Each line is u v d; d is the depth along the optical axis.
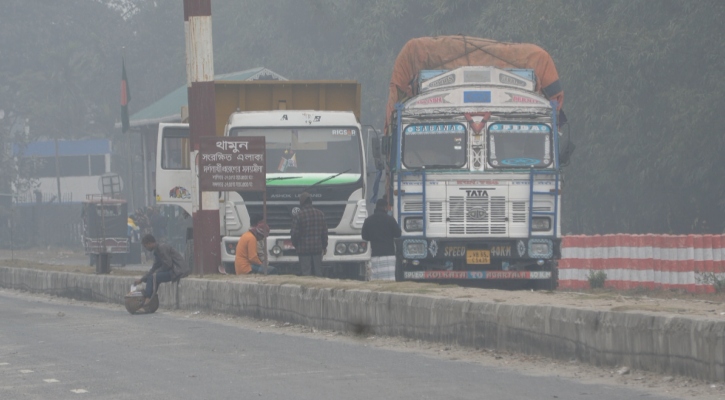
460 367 29.16
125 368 30.11
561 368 28.70
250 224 56.97
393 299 37.03
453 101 54.94
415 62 60.25
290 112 58.19
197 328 42.19
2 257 135.25
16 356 33.78
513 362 30.17
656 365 26.33
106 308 56.69
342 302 39.53
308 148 57.94
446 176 54.44
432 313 35.03
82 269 72.38
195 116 56.62
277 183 57.22
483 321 32.81
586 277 64.62
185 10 56.72
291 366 29.64
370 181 67.81
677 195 102.31
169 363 30.92
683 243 59.34
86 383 27.39
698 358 24.98
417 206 54.78
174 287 53.25
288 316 43.19
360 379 26.89
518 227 54.50
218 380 27.25
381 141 56.97
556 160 54.56
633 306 29.25
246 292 46.47
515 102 54.88
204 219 56.72
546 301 32.88
